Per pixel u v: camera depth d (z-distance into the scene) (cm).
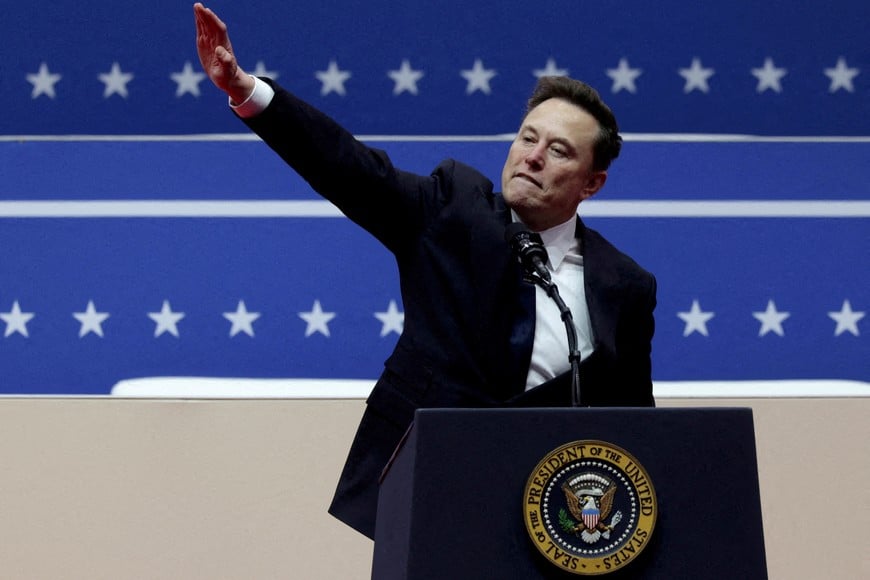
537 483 590
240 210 1345
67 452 1234
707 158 1384
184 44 1421
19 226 1328
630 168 1376
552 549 584
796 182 1376
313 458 1251
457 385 847
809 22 1448
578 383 721
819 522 1250
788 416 1282
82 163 1350
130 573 1204
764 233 1363
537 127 905
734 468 610
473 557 586
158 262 1329
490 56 1434
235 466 1242
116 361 1303
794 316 1342
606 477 596
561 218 917
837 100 1438
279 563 1216
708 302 1342
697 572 596
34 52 1412
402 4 1439
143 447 1241
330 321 1324
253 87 797
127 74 1412
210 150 1359
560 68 1436
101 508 1220
